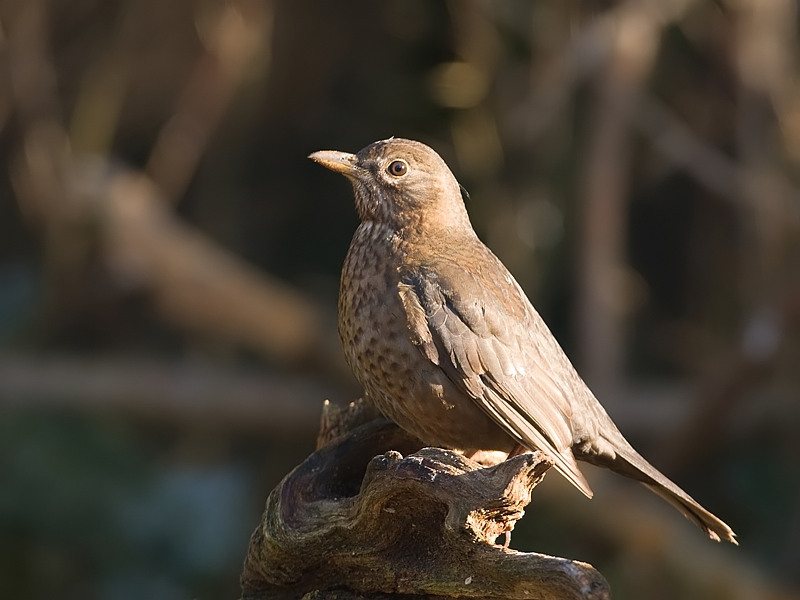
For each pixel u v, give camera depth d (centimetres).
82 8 1428
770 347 1203
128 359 1369
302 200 1559
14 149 1413
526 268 1455
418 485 548
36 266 1487
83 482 1292
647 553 1191
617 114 1362
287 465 1374
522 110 1373
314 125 1537
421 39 1488
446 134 1480
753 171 1423
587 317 1374
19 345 1418
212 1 1412
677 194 1547
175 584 1277
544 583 520
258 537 618
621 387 1378
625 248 1480
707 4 1448
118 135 1502
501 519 544
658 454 1307
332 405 738
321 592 604
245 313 1332
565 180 1462
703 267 1524
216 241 1512
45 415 1316
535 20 1416
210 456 1365
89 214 1350
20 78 1382
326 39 1488
